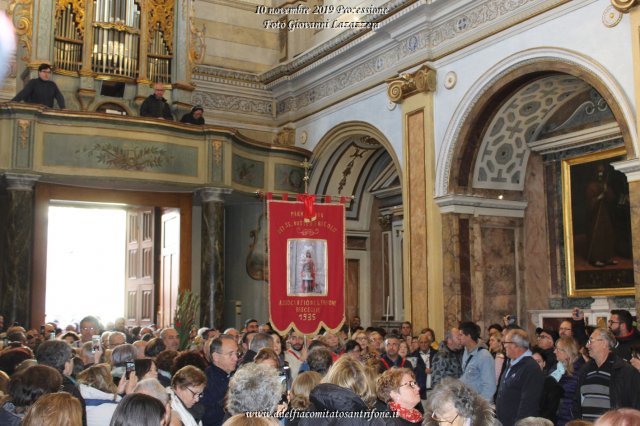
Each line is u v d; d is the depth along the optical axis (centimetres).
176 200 1372
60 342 501
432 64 1173
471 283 1112
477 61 1083
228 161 1298
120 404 316
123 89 1412
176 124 1255
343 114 1407
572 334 823
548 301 1145
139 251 1556
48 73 1242
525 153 1174
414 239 1173
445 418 341
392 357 801
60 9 1352
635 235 830
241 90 1603
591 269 1079
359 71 1364
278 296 962
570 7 934
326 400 356
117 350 578
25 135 1138
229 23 1634
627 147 848
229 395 362
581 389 546
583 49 912
